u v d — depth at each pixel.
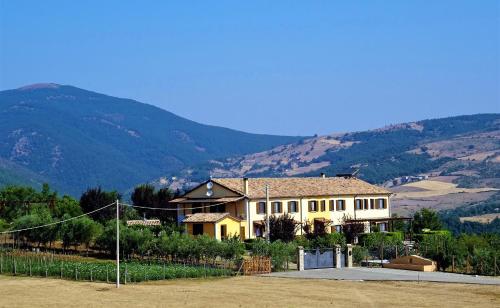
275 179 125.19
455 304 63.44
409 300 65.75
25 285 78.94
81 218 106.69
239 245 93.62
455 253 88.25
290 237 111.88
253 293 70.75
